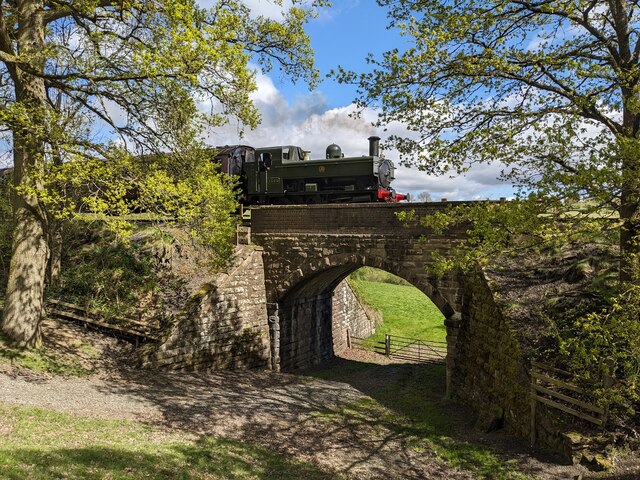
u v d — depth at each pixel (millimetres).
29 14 10836
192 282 17344
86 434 7793
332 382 16844
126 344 14523
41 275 11852
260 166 20750
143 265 17031
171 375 14109
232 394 13258
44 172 10508
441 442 10234
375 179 18281
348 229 16016
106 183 9953
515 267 12289
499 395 10781
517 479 8031
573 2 8570
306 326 20188
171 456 7586
